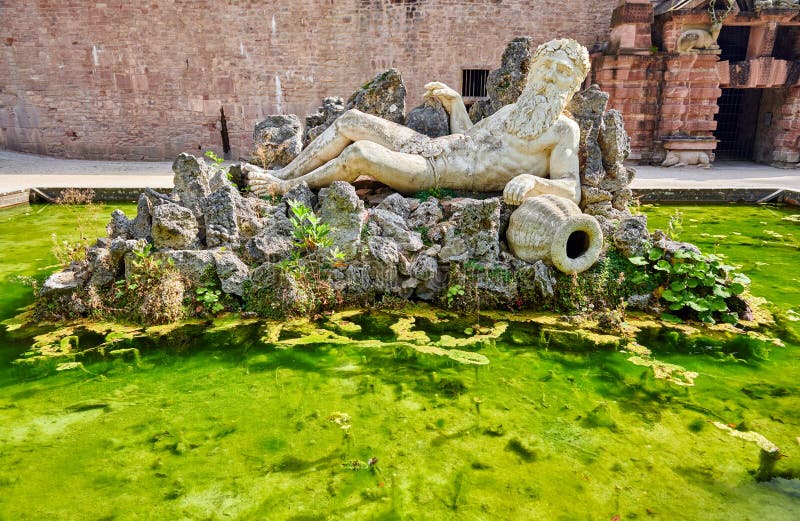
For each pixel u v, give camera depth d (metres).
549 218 4.74
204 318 4.64
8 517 2.53
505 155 5.61
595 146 5.91
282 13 16.28
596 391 3.67
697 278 4.86
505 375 3.85
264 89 16.83
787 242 7.25
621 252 5.16
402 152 5.72
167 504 2.62
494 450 3.05
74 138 16.95
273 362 3.98
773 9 15.12
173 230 4.84
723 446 3.10
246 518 2.54
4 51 16.28
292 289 4.64
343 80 16.86
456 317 4.72
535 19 16.64
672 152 16.16
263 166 7.16
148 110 16.83
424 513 2.59
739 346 4.32
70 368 3.86
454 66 16.83
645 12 15.41
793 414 3.42
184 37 16.33
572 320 4.66
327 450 3.02
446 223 5.22
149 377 3.79
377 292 4.93
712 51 15.47
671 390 3.69
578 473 2.87
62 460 2.93
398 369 3.90
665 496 2.72
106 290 4.76
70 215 8.85
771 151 16.62
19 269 6.03
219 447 3.04
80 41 16.23
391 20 16.45
